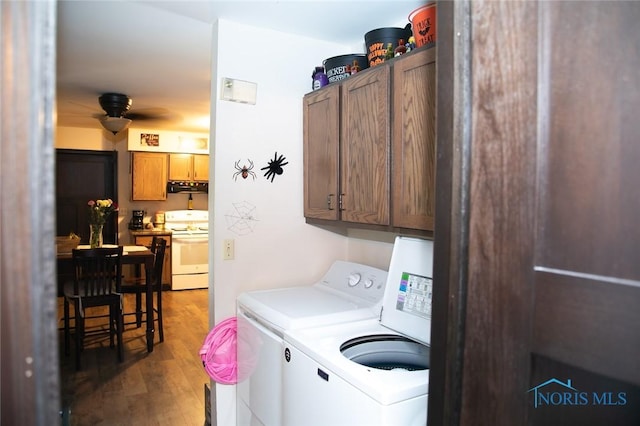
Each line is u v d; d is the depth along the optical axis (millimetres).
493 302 608
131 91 3773
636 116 491
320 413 1453
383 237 2410
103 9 2070
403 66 1701
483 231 616
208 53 2746
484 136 610
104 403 2852
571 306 536
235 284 2314
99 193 6098
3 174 445
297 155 2475
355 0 1949
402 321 1755
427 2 1919
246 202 2330
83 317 3742
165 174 6273
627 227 497
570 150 534
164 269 6102
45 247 464
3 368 451
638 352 492
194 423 2625
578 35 525
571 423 594
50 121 468
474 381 635
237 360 2244
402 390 1209
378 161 1850
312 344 1565
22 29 450
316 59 2490
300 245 2506
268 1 1974
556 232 547
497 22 592
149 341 3793
